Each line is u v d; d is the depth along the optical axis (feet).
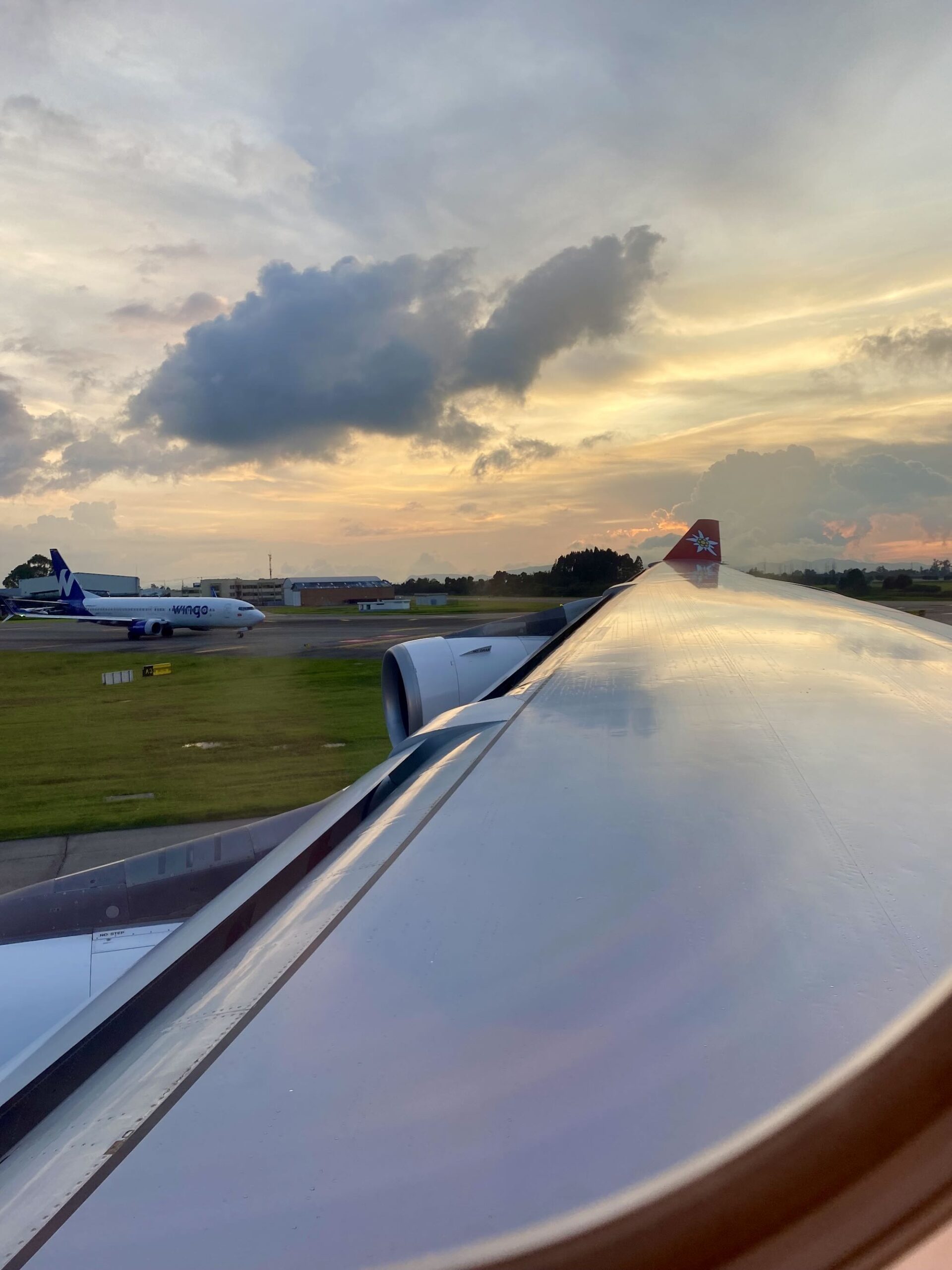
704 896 4.14
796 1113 2.62
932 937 3.65
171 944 5.84
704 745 6.79
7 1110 4.74
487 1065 2.98
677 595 22.97
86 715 95.40
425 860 4.89
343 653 170.50
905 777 5.81
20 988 11.92
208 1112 2.92
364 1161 2.59
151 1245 2.32
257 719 88.48
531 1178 2.44
